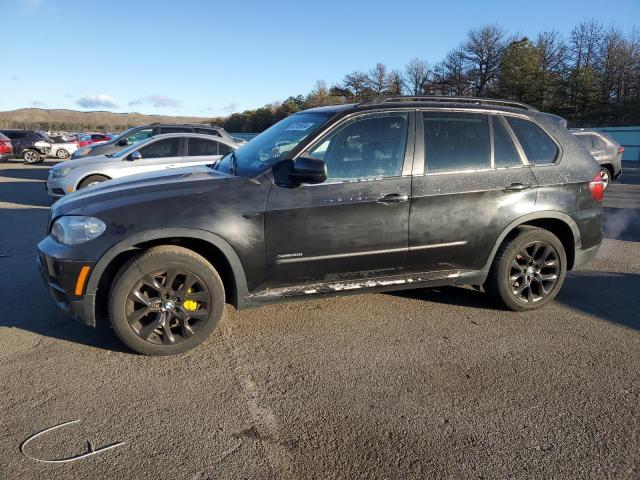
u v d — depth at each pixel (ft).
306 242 12.37
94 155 36.76
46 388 10.51
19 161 88.74
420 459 8.48
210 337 12.98
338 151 12.80
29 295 15.85
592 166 15.15
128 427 9.27
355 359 11.91
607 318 14.55
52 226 12.14
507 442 8.93
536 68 156.66
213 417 9.60
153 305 11.61
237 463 8.35
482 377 11.15
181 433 9.12
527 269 14.60
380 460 8.45
